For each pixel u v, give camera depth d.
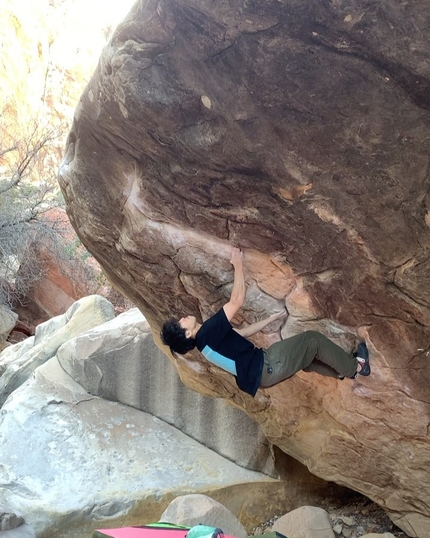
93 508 6.02
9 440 6.70
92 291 13.05
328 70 3.05
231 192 3.80
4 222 12.66
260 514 6.51
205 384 5.81
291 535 5.49
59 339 9.19
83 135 4.24
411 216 3.42
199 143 3.59
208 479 6.50
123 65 3.43
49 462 6.48
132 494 6.19
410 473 4.77
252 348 3.74
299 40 3.01
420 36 2.78
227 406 6.85
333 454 5.19
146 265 4.70
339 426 4.88
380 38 2.86
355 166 3.36
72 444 6.73
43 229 13.04
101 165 4.32
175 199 4.06
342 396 4.59
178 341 3.73
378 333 4.02
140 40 3.35
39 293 13.45
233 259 4.09
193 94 3.40
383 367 4.15
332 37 2.94
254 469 6.70
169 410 7.26
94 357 7.48
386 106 3.07
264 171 3.58
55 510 5.89
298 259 3.98
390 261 3.65
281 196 3.67
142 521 6.18
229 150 3.55
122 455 6.68
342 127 3.22
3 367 10.13
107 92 3.69
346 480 5.35
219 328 3.70
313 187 3.53
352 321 4.07
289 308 4.28
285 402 5.11
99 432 6.95
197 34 3.18
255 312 4.43
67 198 4.89
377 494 5.23
